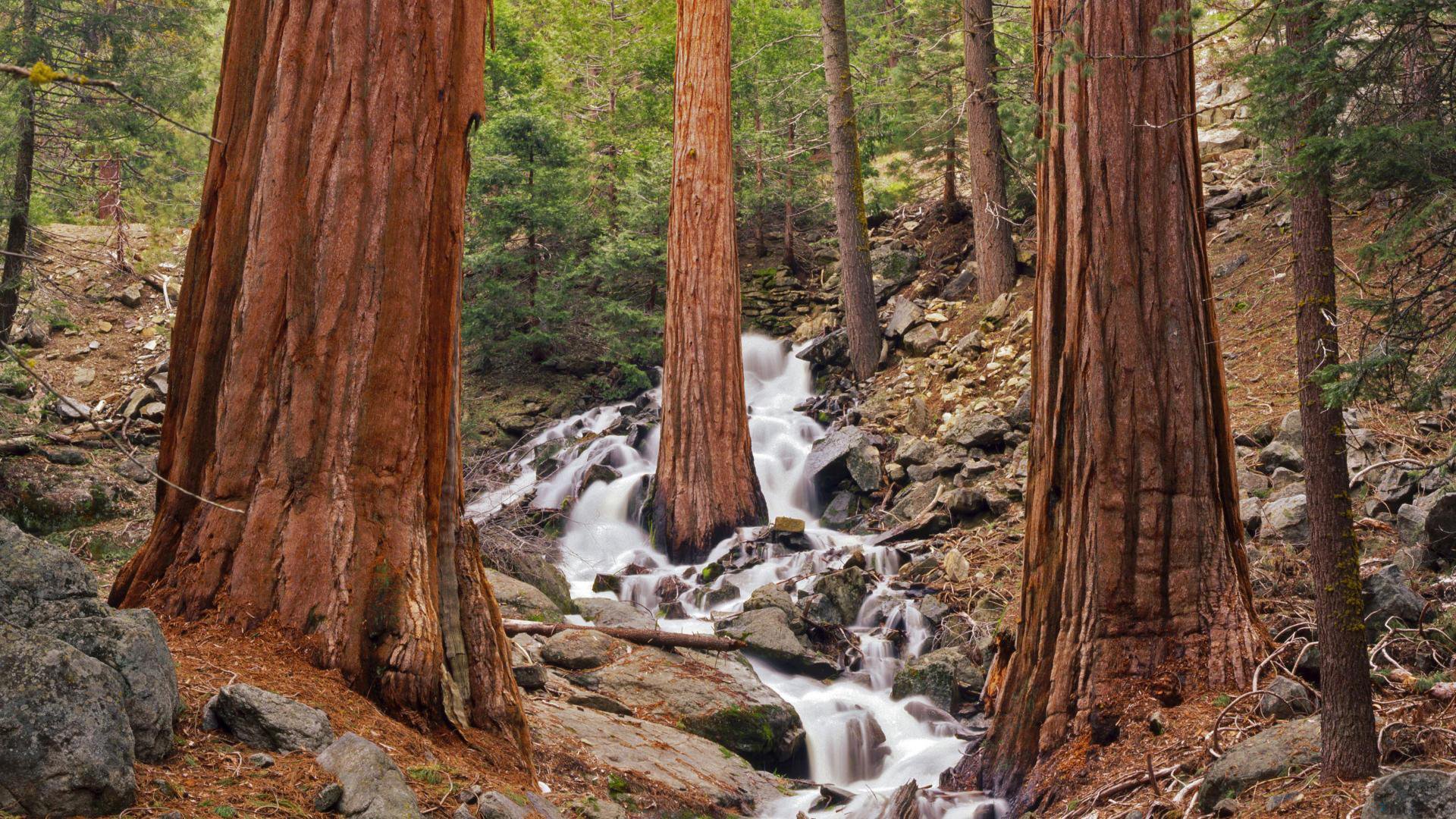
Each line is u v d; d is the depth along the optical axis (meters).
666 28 26.58
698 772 7.79
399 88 5.60
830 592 12.62
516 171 21.31
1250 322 16.06
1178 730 6.57
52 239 16.95
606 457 19.23
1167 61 7.60
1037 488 7.72
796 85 24.83
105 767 3.38
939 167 25.33
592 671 9.52
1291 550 10.20
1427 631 7.23
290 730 4.22
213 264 5.52
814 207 26.09
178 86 17.11
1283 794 5.01
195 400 5.46
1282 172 5.16
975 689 10.50
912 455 16.41
